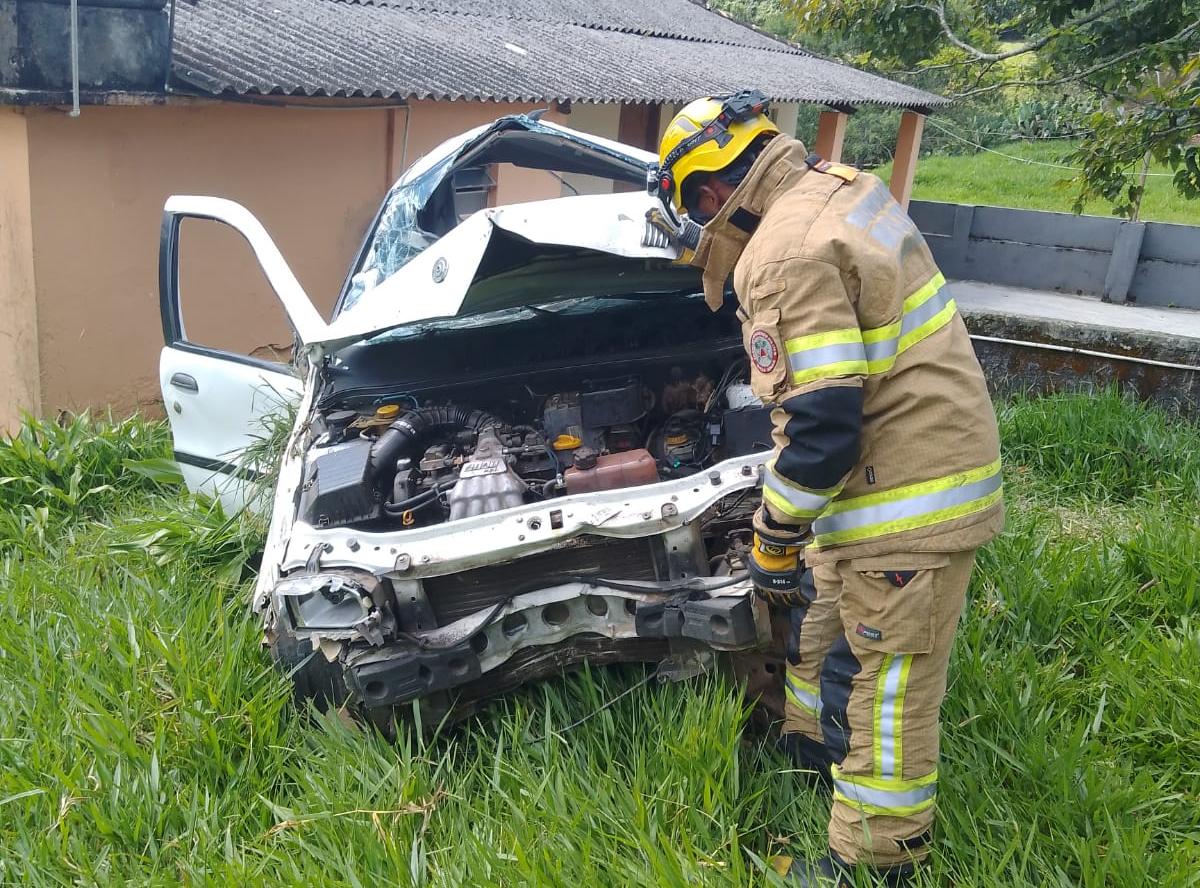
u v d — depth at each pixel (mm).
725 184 2215
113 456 5121
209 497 4332
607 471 2816
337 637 2543
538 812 2432
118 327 6176
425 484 2988
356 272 4383
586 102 8031
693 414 3150
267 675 3049
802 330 1977
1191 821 2439
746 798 2486
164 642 3113
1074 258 10250
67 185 5793
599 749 2721
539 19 11102
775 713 2830
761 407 2943
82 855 2404
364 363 3357
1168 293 9633
